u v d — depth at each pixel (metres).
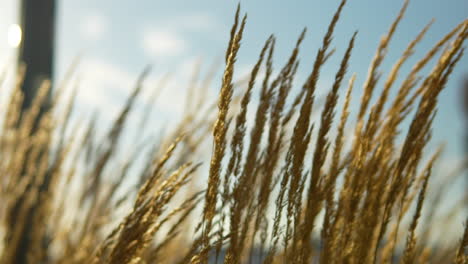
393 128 0.94
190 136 1.28
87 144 1.44
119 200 1.27
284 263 0.90
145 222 0.91
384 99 0.94
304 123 0.90
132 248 0.91
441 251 1.14
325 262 0.91
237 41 0.88
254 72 0.91
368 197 0.92
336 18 0.90
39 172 1.40
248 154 0.91
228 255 0.88
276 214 0.90
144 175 1.28
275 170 0.93
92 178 1.38
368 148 0.93
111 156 1.42
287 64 0.94
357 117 0.97
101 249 0.93
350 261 0.91
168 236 0.95
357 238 0.92
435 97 0.90
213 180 0.88
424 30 0.95
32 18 2.17
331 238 0.91
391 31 0.95
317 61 0.90
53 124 1.46
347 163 0.95
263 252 0.94
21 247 1.38
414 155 0.91
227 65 0.88
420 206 0.92
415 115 0.90
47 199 1.38
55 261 1.28
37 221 1.36
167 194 0.91
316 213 0.91
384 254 0.98
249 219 0.91
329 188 0.92
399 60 0.95
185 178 0.92
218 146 0.88
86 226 1.26
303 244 0.90
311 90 0.91
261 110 0.93
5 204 1.36
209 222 0.88
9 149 1.39
